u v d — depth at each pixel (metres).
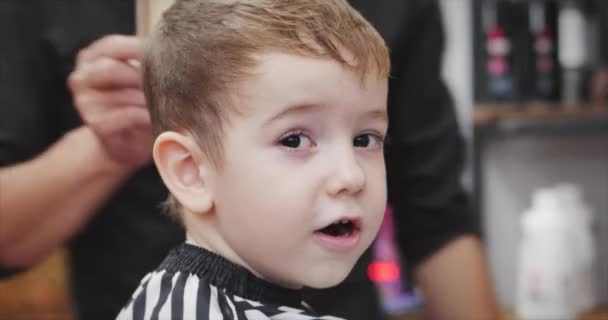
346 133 0.60
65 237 0.94
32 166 0.91
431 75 1.20
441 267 1.25
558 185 1.82
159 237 0.99
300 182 0.58
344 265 0.61
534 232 1.63
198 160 0.61
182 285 0.61
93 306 1.08
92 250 1.06
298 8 0.60
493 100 1.65
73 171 0.88
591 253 1.70
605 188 1.84
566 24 1.68
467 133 1.70
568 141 1.81
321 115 0.58
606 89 1.67
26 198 0.89
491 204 1.78
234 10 0.61
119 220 1.01
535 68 1.66
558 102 1.68
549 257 1.60
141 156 0.83
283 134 0.58
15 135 1.00
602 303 1.79
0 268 0.98
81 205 0.91
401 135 1.17
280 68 0.58
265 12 0.60
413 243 1.27
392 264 1.58
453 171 1.24
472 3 1.64
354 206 0.59
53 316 1.55
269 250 0.60
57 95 1.04
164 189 0.97
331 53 0.58
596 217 1.85
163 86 0.64
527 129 1.62
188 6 0.65
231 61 0.59
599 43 1.69
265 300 0.63
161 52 0.65
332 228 0.60
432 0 1.19
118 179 0.90
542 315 1.61
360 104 0.59
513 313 1.75
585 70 1.69
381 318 1.07
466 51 1.66
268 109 0.58
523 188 1.80
